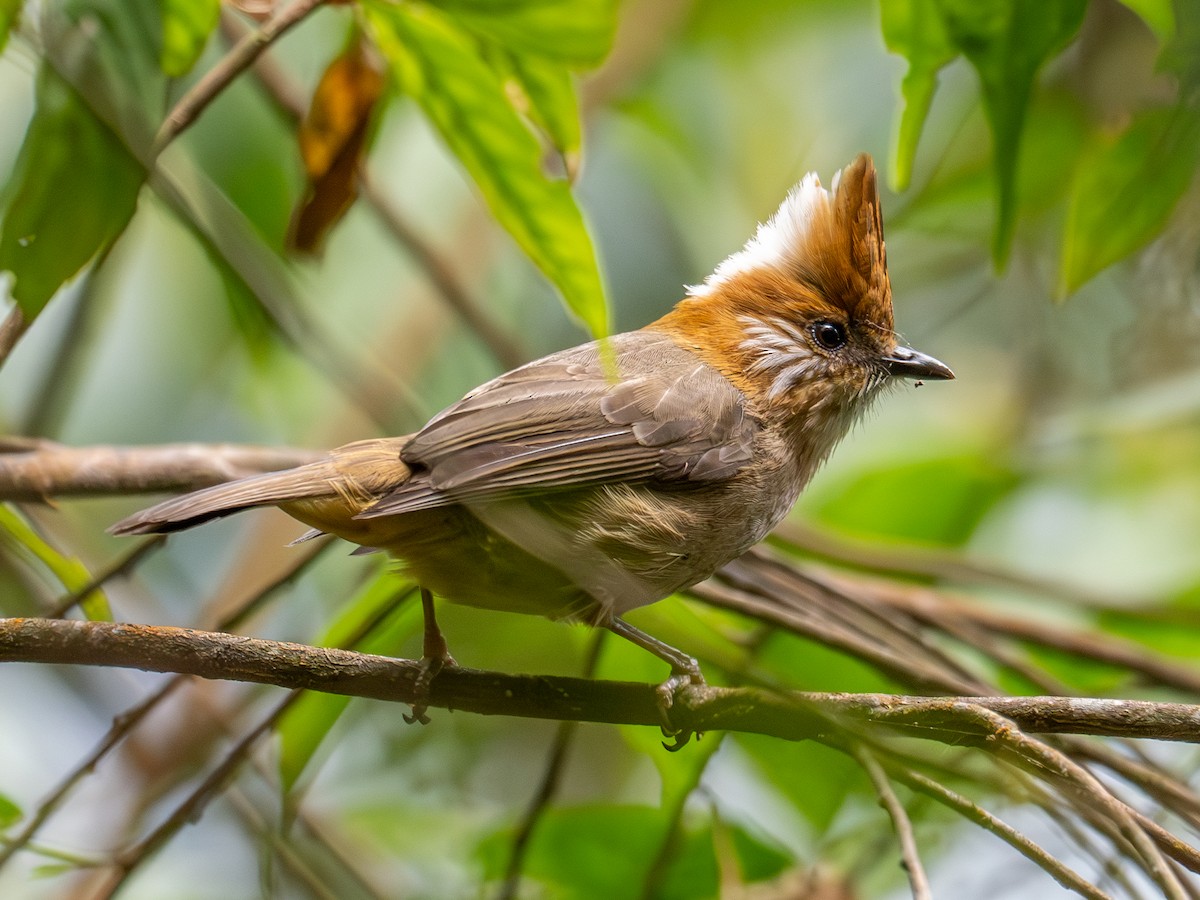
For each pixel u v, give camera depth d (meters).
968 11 7.68
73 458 9.68
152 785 11.90
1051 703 7.68
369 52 8.77
